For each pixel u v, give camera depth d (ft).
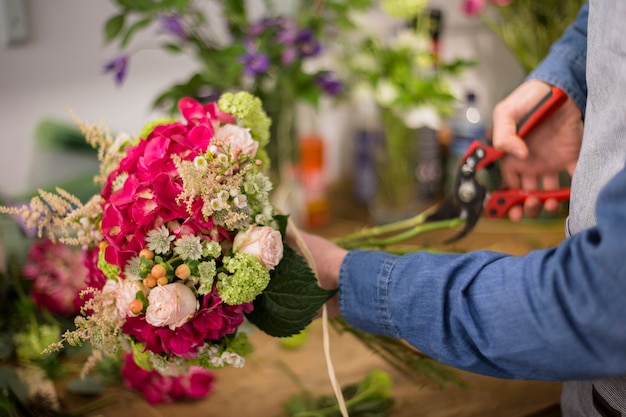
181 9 3.47
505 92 5.06
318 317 2.34
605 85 1.85
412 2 4.26
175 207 1.97
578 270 1.59
